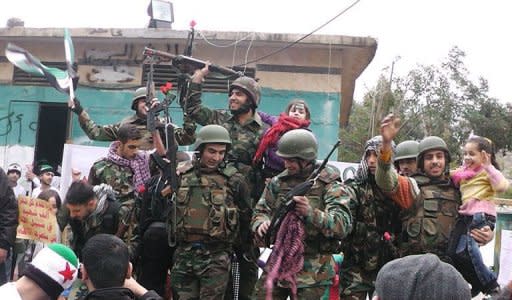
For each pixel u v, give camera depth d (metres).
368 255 5.15
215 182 5.15
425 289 1.96
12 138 13.73
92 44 13.65
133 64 13.60
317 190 4.77
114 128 6.67
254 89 5.79
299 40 12.72
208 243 5.14
